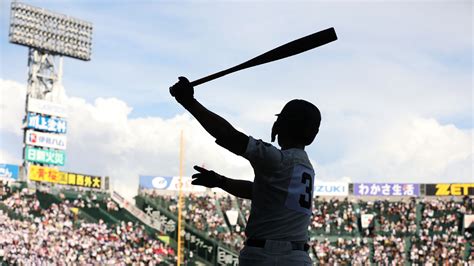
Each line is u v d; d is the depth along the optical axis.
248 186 5.03
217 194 69.88
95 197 64.50
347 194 70.44
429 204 67.06
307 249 4.40
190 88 4.02
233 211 65.12
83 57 72.31
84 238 54.91
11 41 65.88
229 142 4.10
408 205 67.75
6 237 48.69
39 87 67.00
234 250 61.81
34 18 67.50
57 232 53.88
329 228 65.50
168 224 64.88
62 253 51.03
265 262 4.22
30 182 61.00
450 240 61.59
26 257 47.94
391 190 69.88
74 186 64.12
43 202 59.44
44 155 64.44
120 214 63.16
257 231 4.32
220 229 64.69
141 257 56.22
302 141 4.54
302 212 4.31
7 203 55.12
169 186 69.31
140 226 62.31
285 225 4.27
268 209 4.29
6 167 60.34
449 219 64.50
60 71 68.38
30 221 53.91
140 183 68.88
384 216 66.31
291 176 4.27
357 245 62.72
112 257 54.25
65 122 66.56
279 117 4.55
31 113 63.97
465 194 67.56
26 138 63.56
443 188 68.38
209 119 4.05
